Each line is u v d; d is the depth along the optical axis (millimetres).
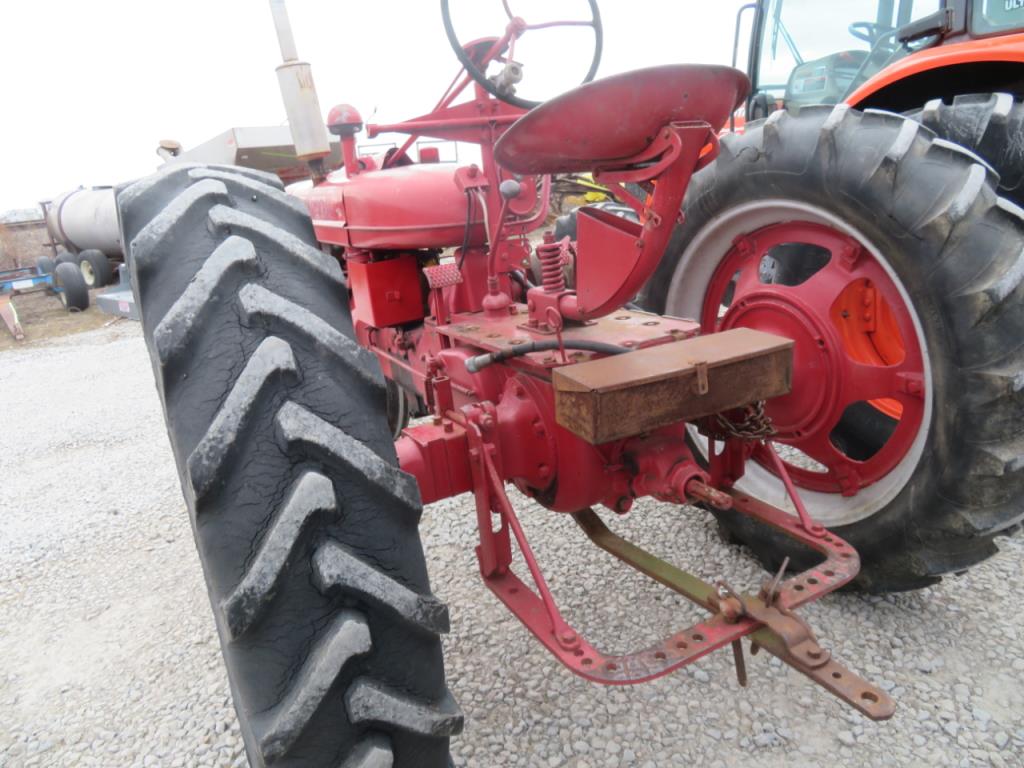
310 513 1031
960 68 2779
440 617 1140
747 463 2518
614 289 1672
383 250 2809
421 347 2676
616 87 1352
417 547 1167
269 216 1322
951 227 1747
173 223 1205
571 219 3682
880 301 2229
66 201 11148
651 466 1771
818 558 2199
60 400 5777
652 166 1479
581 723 1865
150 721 2061
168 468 4004
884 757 1700
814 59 3803
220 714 2059
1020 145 2242
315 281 1229
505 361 1912
